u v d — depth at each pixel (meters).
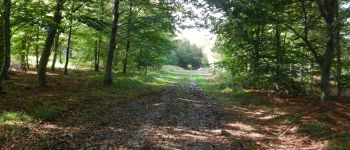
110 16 28.36
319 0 18.55
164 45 35.78
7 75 21.09
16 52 30.61
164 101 20.78
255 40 22.52
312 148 10.97
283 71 20.95
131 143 10.79
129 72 41.50
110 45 26.12
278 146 11.41
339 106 16.77
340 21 18.05
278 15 20.67
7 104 14.06
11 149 9.25
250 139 12.23
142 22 25.30
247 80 23.67
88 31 34.09
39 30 29.39
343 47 26.28
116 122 13.53
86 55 41.19
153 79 38.97
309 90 23.08
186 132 12.77
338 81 21.12
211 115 16.56
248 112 17.58
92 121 13.34
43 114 12.89
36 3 17.31
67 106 15.16
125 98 20.28
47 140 10.32
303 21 21.73
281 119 15.30
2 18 16.59
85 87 22.88
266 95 23.30
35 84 20.98
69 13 19.34
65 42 37.72
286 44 23.59
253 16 19.72
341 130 12.38
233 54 26.44
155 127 13.22
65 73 29.95
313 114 15.23
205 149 10.67
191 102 21.16
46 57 20.19
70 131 11.57
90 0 20.56
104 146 10.24
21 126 11.22
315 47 22.53
